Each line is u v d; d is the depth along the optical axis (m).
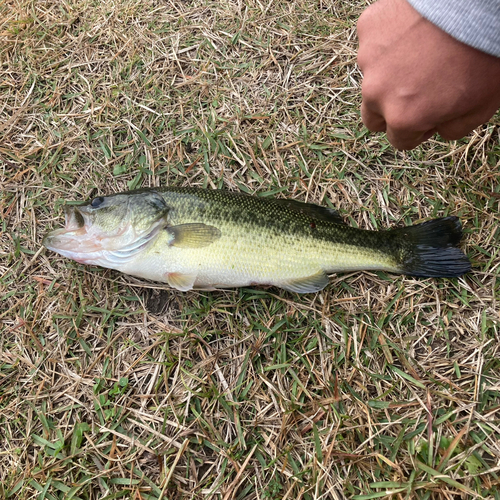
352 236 0.37
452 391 0.35
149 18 0.47
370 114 0.28
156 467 0.35
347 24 0.45
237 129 0.43
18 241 0.40
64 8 0.47
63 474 0.34
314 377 0.36
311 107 0.43
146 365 0.37
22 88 0.44
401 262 0.37
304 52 0.45
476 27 0.22
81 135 0.43
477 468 0.32
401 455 0.34
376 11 0.25
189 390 0.36
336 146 0.42
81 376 0.37
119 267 0.37
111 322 0.38
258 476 0.34
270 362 0.37
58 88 0.44
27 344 0.38
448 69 0.24
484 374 0.35
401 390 0.36
